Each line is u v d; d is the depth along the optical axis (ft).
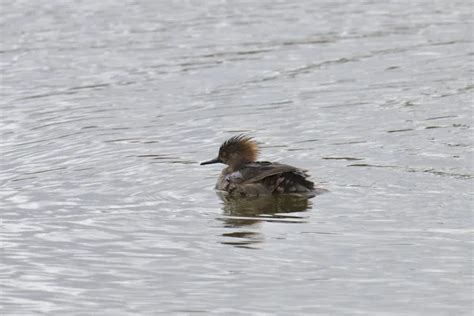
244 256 46.21
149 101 75.66
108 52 89.71
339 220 50.24
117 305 41.78
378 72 81.87
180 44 91.97
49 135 67.97
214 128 68.59
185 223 50.72
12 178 59.26
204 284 43.45
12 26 98.22
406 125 67.21
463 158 59.47
